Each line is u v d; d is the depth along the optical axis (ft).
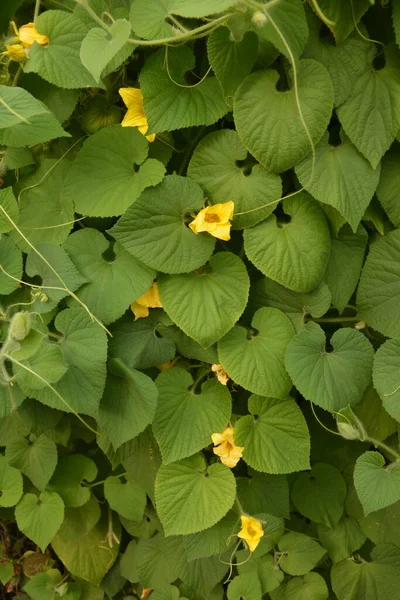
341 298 4.78
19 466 5.26
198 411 4.85
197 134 4.75
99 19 4.37
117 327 4.84
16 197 4.91
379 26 4.51
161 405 4.85
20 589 5.94
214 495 4.88
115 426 4.80
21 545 6.02
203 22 4.54
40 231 4.83
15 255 4.73
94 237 4.76
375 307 4.69
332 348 4.89
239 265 4.69
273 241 4.63
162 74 4.55
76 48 4.54
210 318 4.64
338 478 5.14
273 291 4.80
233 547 5.16
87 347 4.66
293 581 5.18
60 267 4.69
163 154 4.75
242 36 4.31
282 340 4.71
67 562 5.57
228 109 4.57
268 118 4.47
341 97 4.50
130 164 4.73
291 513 5.31
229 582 5.34
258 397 4.83
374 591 5.12
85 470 5.37
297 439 4.83
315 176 4.54
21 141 4.55
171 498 4.92
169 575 5.41
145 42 4.35
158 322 4.86
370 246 4.68
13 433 5.20
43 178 4.87
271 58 4.45
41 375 4.50
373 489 4.59
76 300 4.71
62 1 4.68
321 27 4.51
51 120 4.48
